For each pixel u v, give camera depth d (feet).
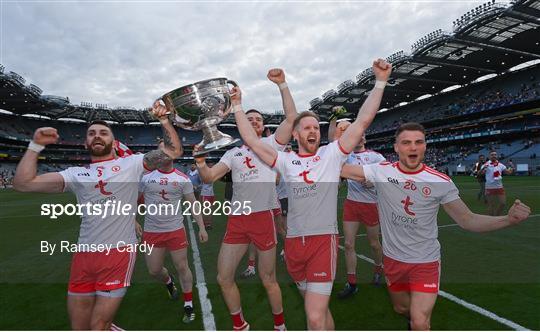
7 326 10.63
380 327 10.01
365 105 8.16
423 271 7.99
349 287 12.50
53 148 185.98
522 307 10.89
